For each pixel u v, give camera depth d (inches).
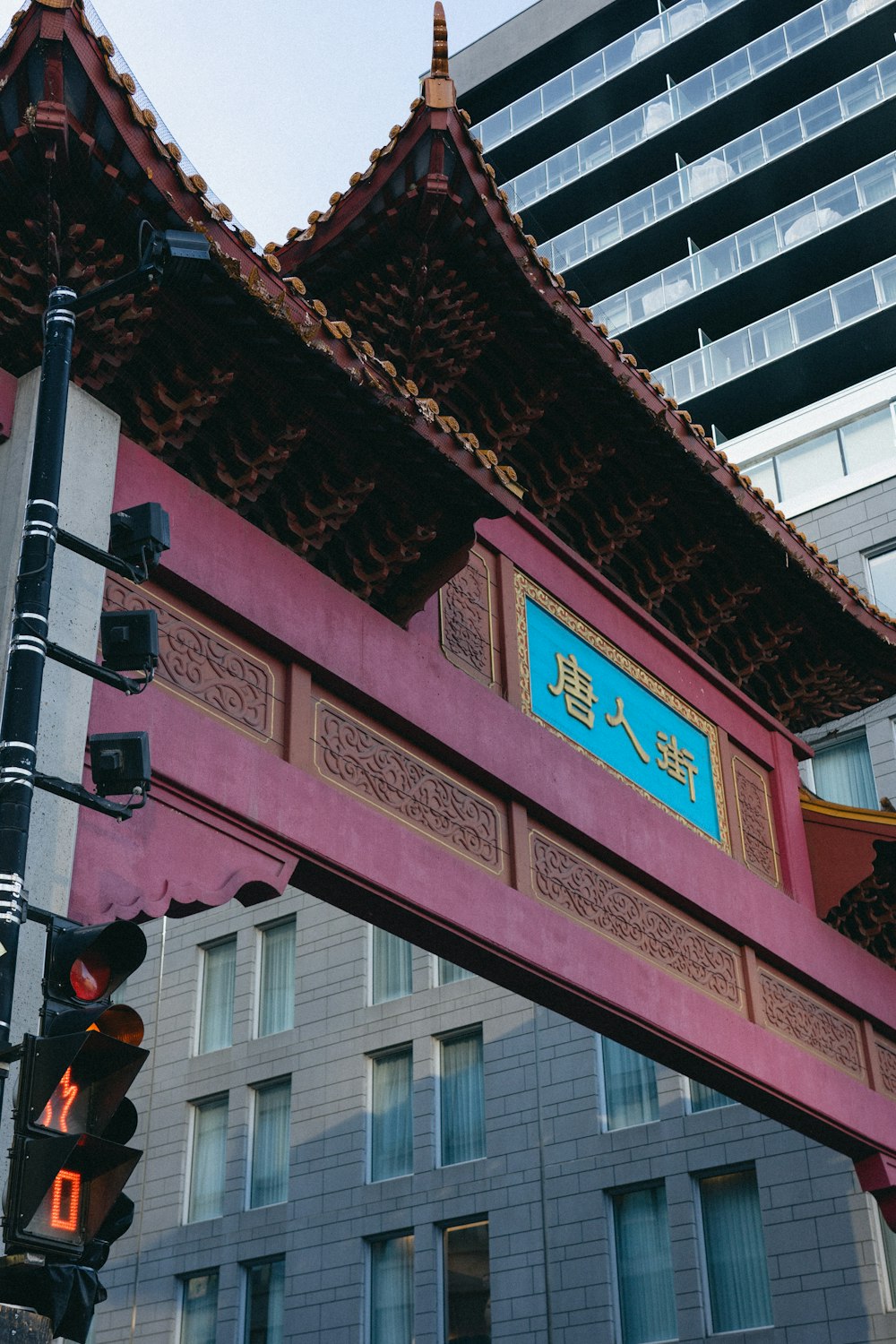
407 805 464.4
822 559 664.4
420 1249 1123.3
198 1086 1290.6
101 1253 245.9
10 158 374.9
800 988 644.7
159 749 382.9
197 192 394.6
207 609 420.5
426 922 453.1
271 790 411.2
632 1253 1048.8
